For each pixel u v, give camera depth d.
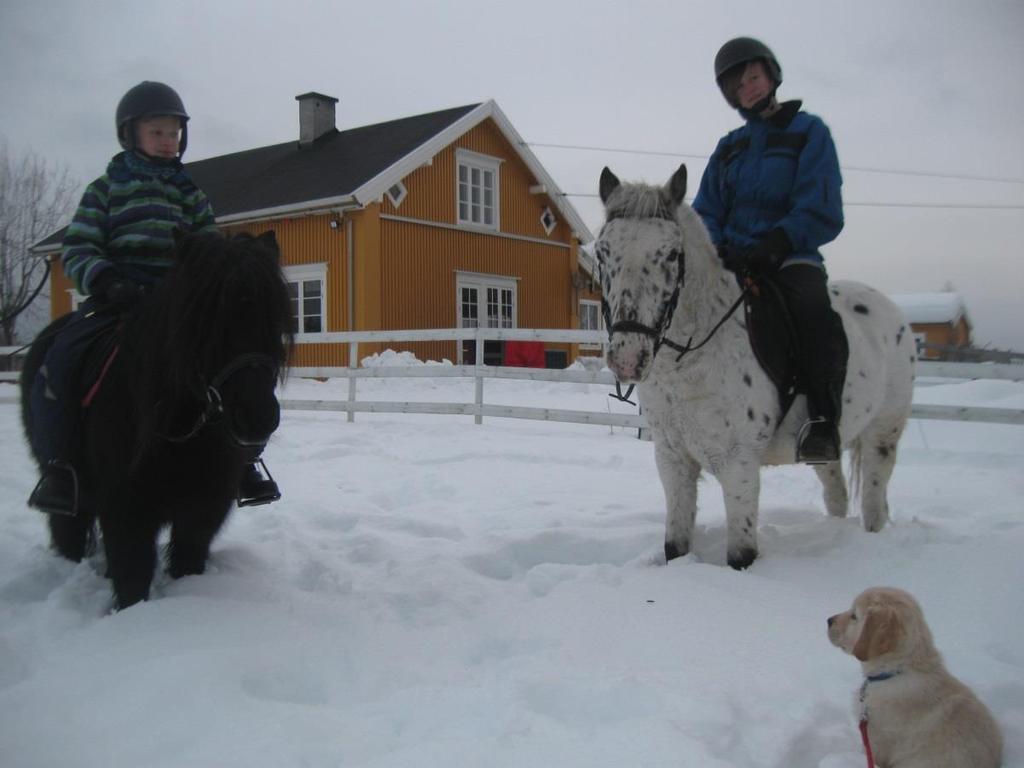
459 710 2.54
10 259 27.97
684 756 2.19
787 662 2.88
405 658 3.00
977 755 2.20
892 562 3.74
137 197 3.77
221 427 3.26
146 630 3.04
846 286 4.73
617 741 2.28
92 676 2.68
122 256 3.77
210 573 3.82
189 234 3.15
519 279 22.81
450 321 20.66
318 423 10.39
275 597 3.58
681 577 3.61
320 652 2.97
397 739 2.37
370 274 18.45
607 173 3.68
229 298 2.96
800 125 4.02
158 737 2.31
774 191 4.02
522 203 22.94
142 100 3.70
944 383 12.59
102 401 3.30
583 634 3.15
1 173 28.09
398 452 8.02
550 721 2.42
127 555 3.33
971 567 3.58
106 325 3.61
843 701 2.63
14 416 11.30
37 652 3.02
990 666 2.83
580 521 5.06
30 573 3.98
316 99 24.05
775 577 3.69
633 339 3.30
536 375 9.45
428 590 3.74
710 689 2.60
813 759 2.40
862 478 4.80
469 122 20.59
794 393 3.83
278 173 22.53
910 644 2.32
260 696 2.67
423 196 19.91
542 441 8.54
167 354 3.09
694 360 3.63
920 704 2.28
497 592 3.80
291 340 3.18
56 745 2.29
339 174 20.06
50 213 28.84
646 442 8.45
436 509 5.62
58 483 3.47
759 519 5.12
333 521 5.25
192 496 3.37
